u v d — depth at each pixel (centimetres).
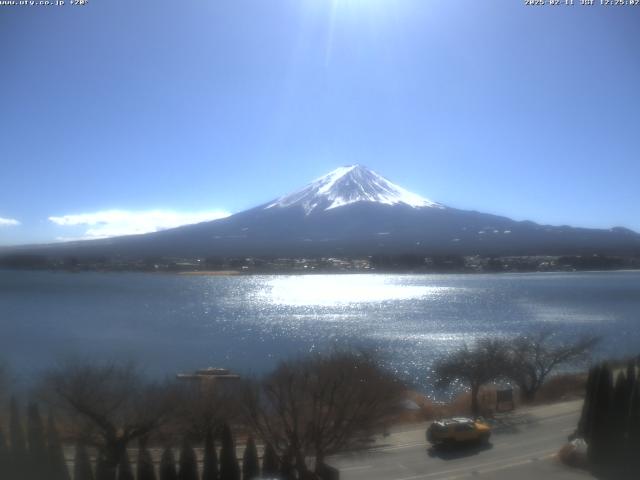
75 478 1625
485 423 2455
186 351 5222
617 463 1844
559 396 3155
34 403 1747
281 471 1773
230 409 2172
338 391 2150
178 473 1714
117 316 8569
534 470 1895
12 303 10319
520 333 6131
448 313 9269
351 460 2042
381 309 10106
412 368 4134
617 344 5266
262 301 11862
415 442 2244
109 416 2019
